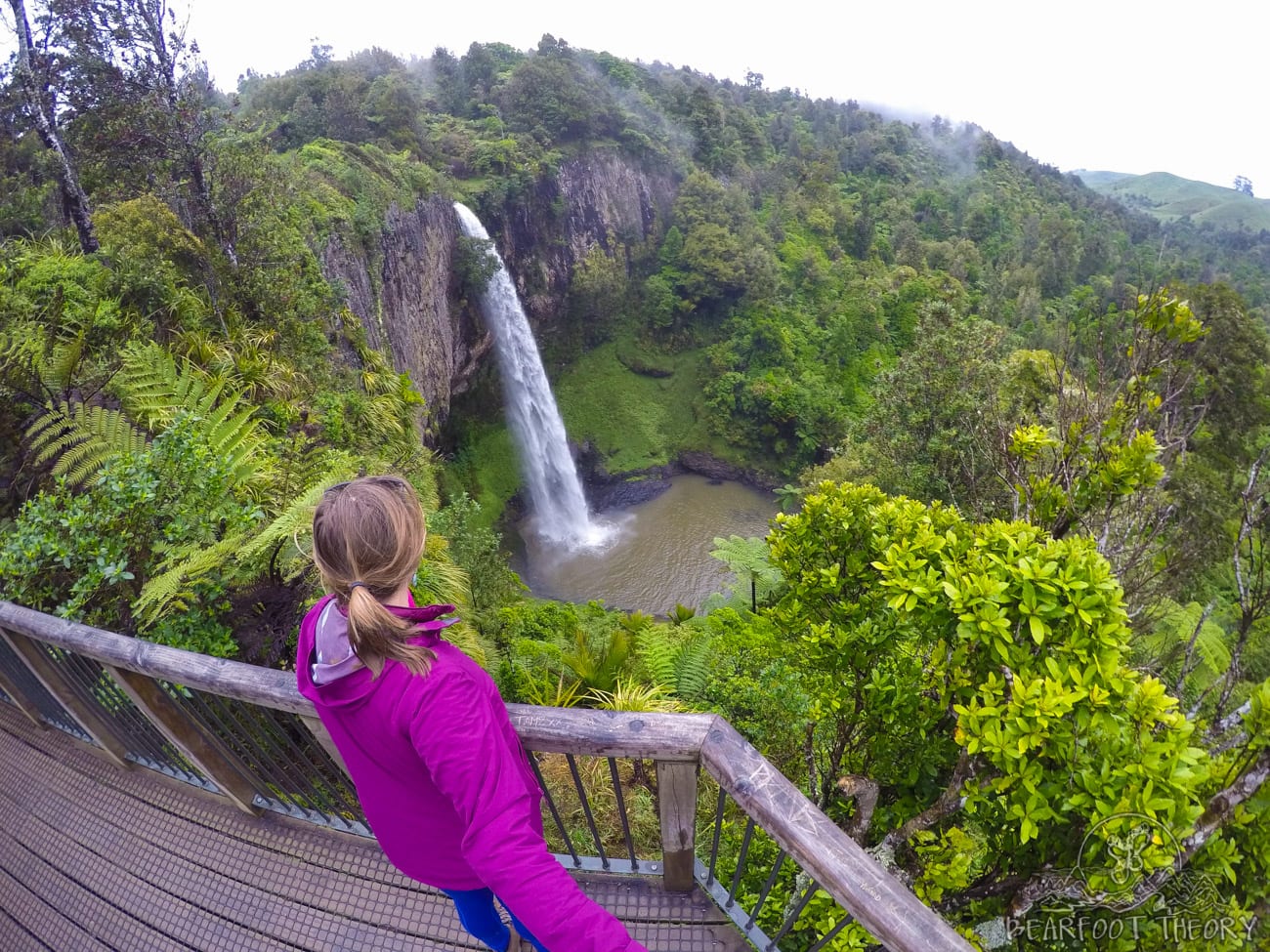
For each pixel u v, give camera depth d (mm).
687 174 61344
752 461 46094
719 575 31938
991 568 2682
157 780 2904
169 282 9562
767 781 1460
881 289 57781
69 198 11547
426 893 2291
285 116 35312
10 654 2975
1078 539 2592
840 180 86625
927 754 3365
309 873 2414
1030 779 2377
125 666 2252
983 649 2746
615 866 2117
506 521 37375
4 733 3363
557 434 45219
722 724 1606
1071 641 2408
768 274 52750
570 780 4918
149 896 2477
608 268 49500
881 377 16250
